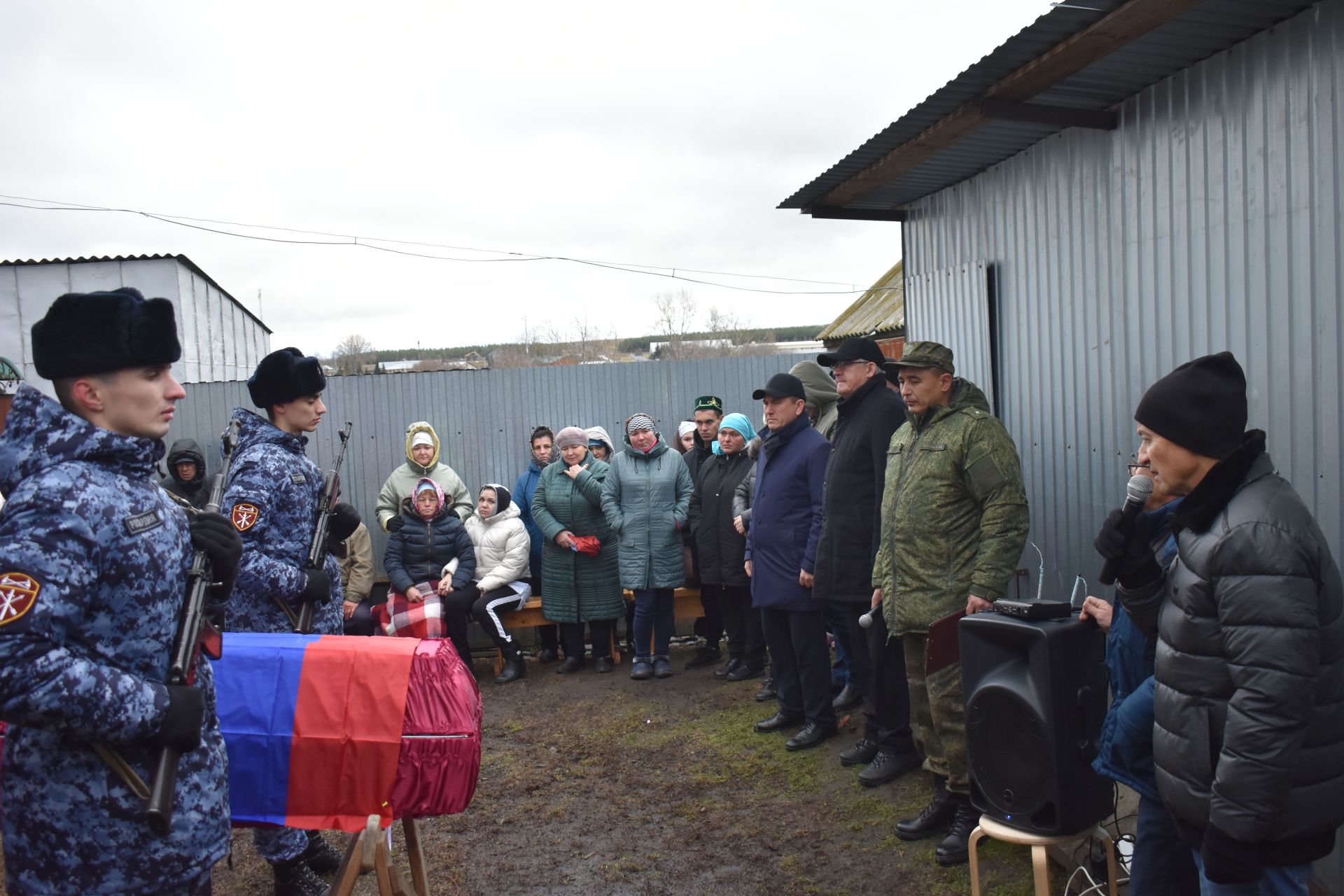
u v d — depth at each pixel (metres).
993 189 5.18
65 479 1.83
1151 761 2.52
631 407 8.10
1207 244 3.60
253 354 17.58
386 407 7.89
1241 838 1.97
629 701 5.89
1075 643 2.81
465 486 7.60
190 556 2.10
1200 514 2.12
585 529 6.51
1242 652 1.98
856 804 4.07
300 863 3.33
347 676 2.77
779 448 4.85
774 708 5.50
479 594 6.60
